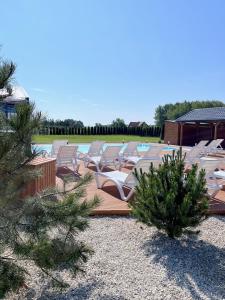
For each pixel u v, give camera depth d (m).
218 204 5.91
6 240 2.15
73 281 2.94
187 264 3.43
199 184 4.02
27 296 2.64
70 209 2.40
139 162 5.87
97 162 9.59
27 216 2.25
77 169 9.52
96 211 5.06
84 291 2.78
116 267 3.28
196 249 3.85
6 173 2.22
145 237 4.18
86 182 2.66
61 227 2.41
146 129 33.62
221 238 4.24
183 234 4.23
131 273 3.17
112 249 3.75
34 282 2.82
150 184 4.09
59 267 2.48
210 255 3.69
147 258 3.54
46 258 2.23
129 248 3.80
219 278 3.15
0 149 1.99
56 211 2.32
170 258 3.56
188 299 2.74
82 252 2.59
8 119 2.07
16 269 2.27
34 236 2.24
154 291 2.85
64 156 8.88
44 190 2.54
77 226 2.50
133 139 28.44
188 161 10.37
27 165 2.39
